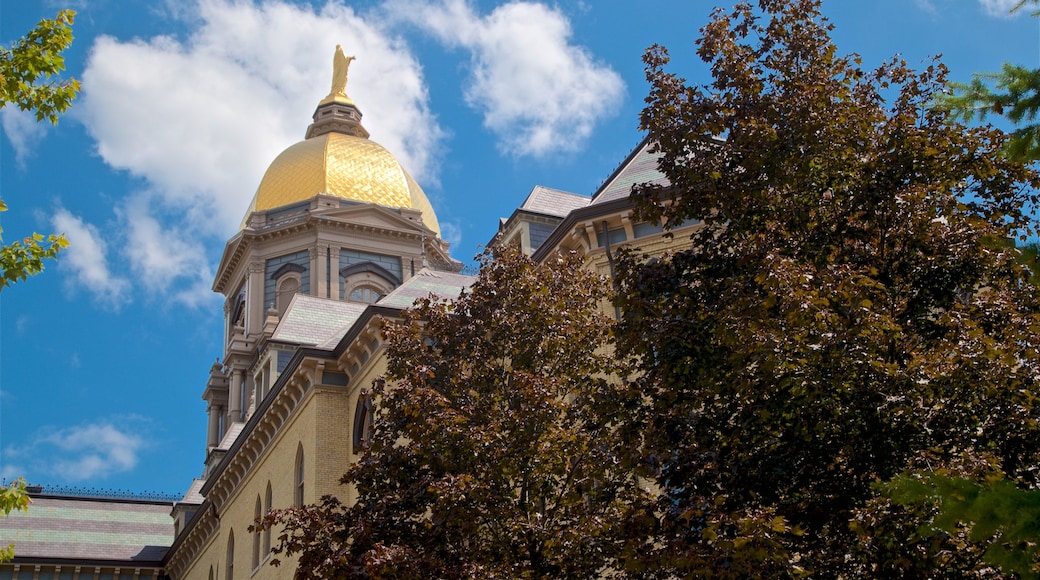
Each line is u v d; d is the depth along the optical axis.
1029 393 13.52
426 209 82.31
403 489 19.05
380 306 31.77
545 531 17.53
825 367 14.30
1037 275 9.79
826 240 16.75
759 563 13.80
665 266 17.72
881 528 12.95
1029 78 9.97
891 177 16.69
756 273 15.73
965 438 14.16
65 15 17.47
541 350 20.44
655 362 18.05
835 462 14.97
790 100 17.17
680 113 18.09
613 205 28.00
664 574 16.31
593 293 21.86
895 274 16.33
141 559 54.62
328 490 31.69
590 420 19.08
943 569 13.15
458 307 21.39
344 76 89.31
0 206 17.34
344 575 17.34
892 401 13.84
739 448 15.50
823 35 18.48
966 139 16.72
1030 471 14.35
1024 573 8.93
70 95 17.55
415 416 18.95
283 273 71.31
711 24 18.45
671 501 15.72
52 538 54.81
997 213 16.75
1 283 17.34
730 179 17.27
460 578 16.72
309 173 77.50
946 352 14.23
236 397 69.12
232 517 41.62
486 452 18.56
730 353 15.79
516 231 35.16
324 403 33.06
